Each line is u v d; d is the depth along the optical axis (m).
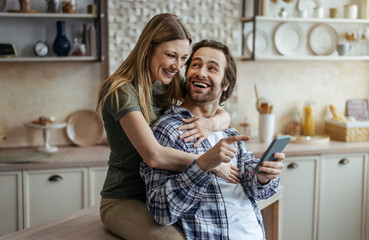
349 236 3.61
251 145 3.53
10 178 2.99
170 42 1.83
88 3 3.53
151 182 1.75
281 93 4.01
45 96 3.55
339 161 3.51
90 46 3.44
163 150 1.71
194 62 1.94
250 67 3.91
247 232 1.78
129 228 1.80
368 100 4.19
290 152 3.37
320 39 3.97
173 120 1.88
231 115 3.77
